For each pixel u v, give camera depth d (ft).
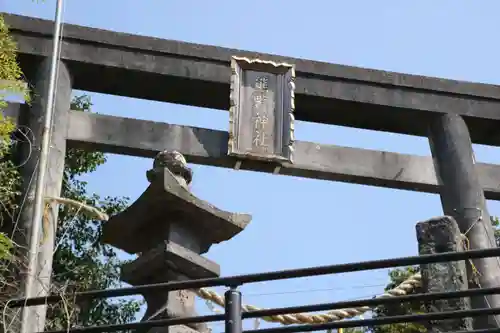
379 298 19.56
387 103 41.01
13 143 35.37
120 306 45.34
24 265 30.35
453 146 40.42
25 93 31.35
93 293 20.35
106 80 39.04
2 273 29.89
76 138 36.76
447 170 40.06
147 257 23.66
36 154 34.58
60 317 34.04
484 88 42.50
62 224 45.21
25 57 37.17
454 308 27.20
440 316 19.69
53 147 35.40
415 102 41.37
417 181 40.11
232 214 24.77
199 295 30.99
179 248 23.59
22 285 29.73
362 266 18.84
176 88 39.70
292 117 38.99
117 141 37.37
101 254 46.24
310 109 41.19
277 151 38.34
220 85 39.50
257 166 38.27
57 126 36.14
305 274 18.85
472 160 40.16
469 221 37.88
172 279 23.44
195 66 39.40
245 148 38.06
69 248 45.14
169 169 24.89
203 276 23.89
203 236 24.93
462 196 38.83
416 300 19.53
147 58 38.99
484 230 37.65
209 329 23.59
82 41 38.52
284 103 39.40
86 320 42.57
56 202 33.94
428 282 28.02
